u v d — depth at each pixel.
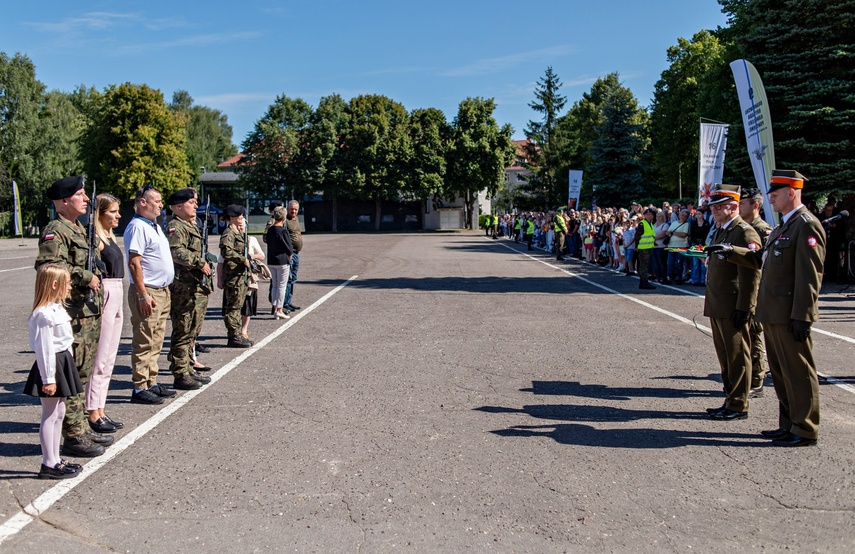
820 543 3.84
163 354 9.02
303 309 12.84
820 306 12.55
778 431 5.64
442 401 6.62
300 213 68.25
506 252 32.09
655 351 8.90
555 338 9.83
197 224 7.42
